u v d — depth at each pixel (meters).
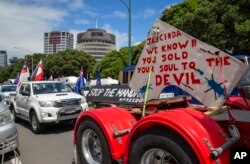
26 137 9.67
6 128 6.56
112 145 4.43
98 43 100.31
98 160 4.98
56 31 124.94
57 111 10.14
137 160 3.73
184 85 4.12
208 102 3.86
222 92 3.70
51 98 10.34
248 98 4.96
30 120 10.77
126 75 13.70
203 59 3.89
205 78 3.88
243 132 3.59
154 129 3.52
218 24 17.66
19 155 7.25
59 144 8.48
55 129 10.95
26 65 17.19
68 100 10.47
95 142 5.05
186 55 4.09
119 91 6.66
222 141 3.29
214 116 3.78
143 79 4.70
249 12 17.03
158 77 4.48
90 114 4.87
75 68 64.31
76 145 5.38
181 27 19.30
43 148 8.00
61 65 64.56
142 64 4.71
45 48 127.31
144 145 3.63
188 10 24.39
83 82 19.23
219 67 3.72
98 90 7.64
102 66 49.56
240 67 3.51
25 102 11.43
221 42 17.64
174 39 4.24
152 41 4.55
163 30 4.40
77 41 106.06
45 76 67.06
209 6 18.09
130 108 5.28
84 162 5.11
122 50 48.25
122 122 4.62
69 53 65.81
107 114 4.72
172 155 3.36
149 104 4.61
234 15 16.95
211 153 3.09
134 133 3.74
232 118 3.61
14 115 12.74
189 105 4.09
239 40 17.22
